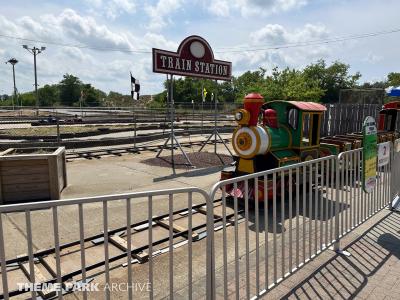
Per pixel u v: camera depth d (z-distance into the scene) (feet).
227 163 33.30
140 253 13.61
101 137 51.98
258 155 21.25
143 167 31.68
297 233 11.39
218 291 10.85
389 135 35.65
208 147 46.88
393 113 39.19
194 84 212.64
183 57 30.42
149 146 45.73
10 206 5.81
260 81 183.52
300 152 22.26
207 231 8.43
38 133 52.19
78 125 70.95
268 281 10.92
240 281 11.48
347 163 13.96
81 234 6.68
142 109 92.84
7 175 19.39
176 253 13.85
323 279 11.49
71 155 37.73
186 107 108.88
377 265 12.46
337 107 40.01
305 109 21.91
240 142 20.77
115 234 15.55
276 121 22.16
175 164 32.65
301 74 159.63
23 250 13.80
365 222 16.58
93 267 12.54
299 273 11.91
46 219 17.31
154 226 16.79
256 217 9.81
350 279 11.49
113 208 19.42
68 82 321.73
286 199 21.95
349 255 13.23
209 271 8.51
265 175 10.05
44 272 12.26
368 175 14.76
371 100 59.06
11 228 16.08
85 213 18.42
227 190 20.93
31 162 19.74
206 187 24.47
